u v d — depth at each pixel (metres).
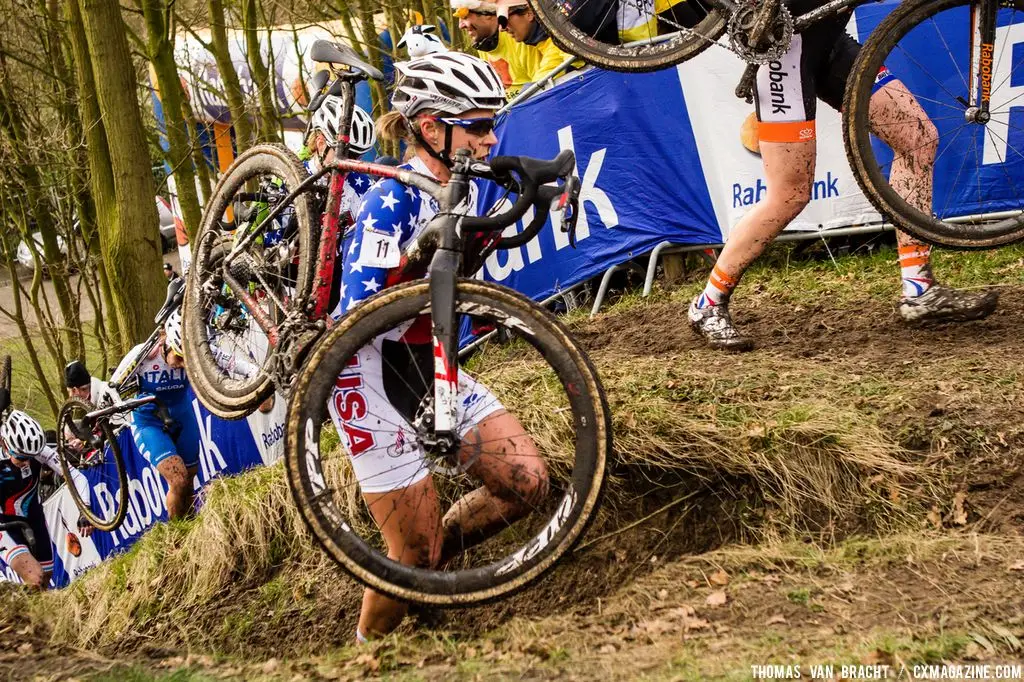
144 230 6.77
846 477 3.43
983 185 5.00
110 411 5.37
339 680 2.94
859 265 5.01
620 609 3.19
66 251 9.72
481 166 2.80
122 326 6.84
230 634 4.34
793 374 3.83
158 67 7.15
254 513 4.61
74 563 6.66
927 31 4.92
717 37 3.51
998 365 3.57
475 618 3.67
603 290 5.40
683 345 4.37
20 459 6.45
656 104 5.25
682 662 2.58
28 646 3.80
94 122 6.93
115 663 3.38
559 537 2.71
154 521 5.94
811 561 3.12
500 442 3.09
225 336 3.54
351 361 2.94
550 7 3.68
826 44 3.67
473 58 2.97
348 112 3.18
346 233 3.17
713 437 3.64
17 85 8.69
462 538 3.23
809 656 2.52
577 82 5.33
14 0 8.39
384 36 8.01
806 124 3.75
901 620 2.66
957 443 3.33
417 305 2.67
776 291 4.87
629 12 4.67
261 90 7.48
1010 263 4.65
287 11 7.69
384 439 2.96
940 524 3.20
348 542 2.68
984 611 2.60
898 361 3.79
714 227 5.24
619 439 3.76
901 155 3.69
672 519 3.72
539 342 2.68
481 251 2.92
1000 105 4.90
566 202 2.69
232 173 3.55
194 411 5.69
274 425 5.92
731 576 3.20
